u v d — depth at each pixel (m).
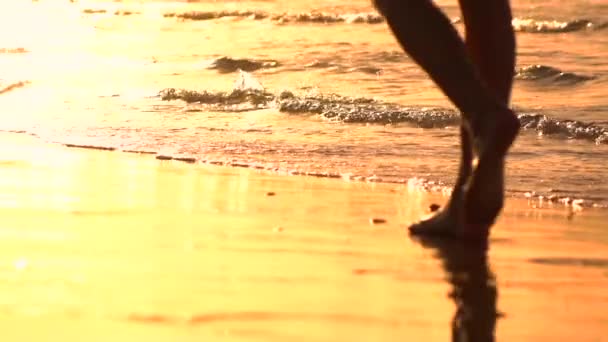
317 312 4.94
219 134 13.25
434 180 10.13
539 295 5.52
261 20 39.56
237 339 4.39
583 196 9.44
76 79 20.89
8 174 9.80
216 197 8.82
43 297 5.07
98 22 40.72
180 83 20.47
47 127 13.63
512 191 9.68
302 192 9.27
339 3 48.00
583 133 13.67
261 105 16.53
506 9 7.08
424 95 18.17
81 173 9.99
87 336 4.38
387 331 4.65
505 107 6.71
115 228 7.13
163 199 8.59
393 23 6.74
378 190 9.49
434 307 5.16
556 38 30.42
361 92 18.83
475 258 6.48
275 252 6.47
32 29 36.72
